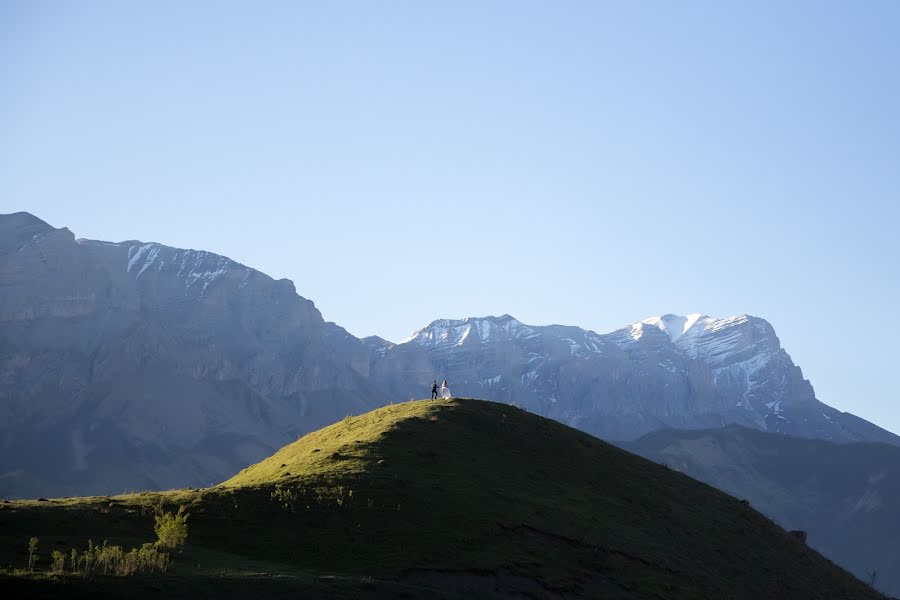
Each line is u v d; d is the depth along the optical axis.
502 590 92.88
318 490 105.25
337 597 80.81
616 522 116.94
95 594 72.81
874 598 135.25
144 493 109.69
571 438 141.25
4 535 86.25
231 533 96.44
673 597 102.25
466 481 113.75
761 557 127.88
